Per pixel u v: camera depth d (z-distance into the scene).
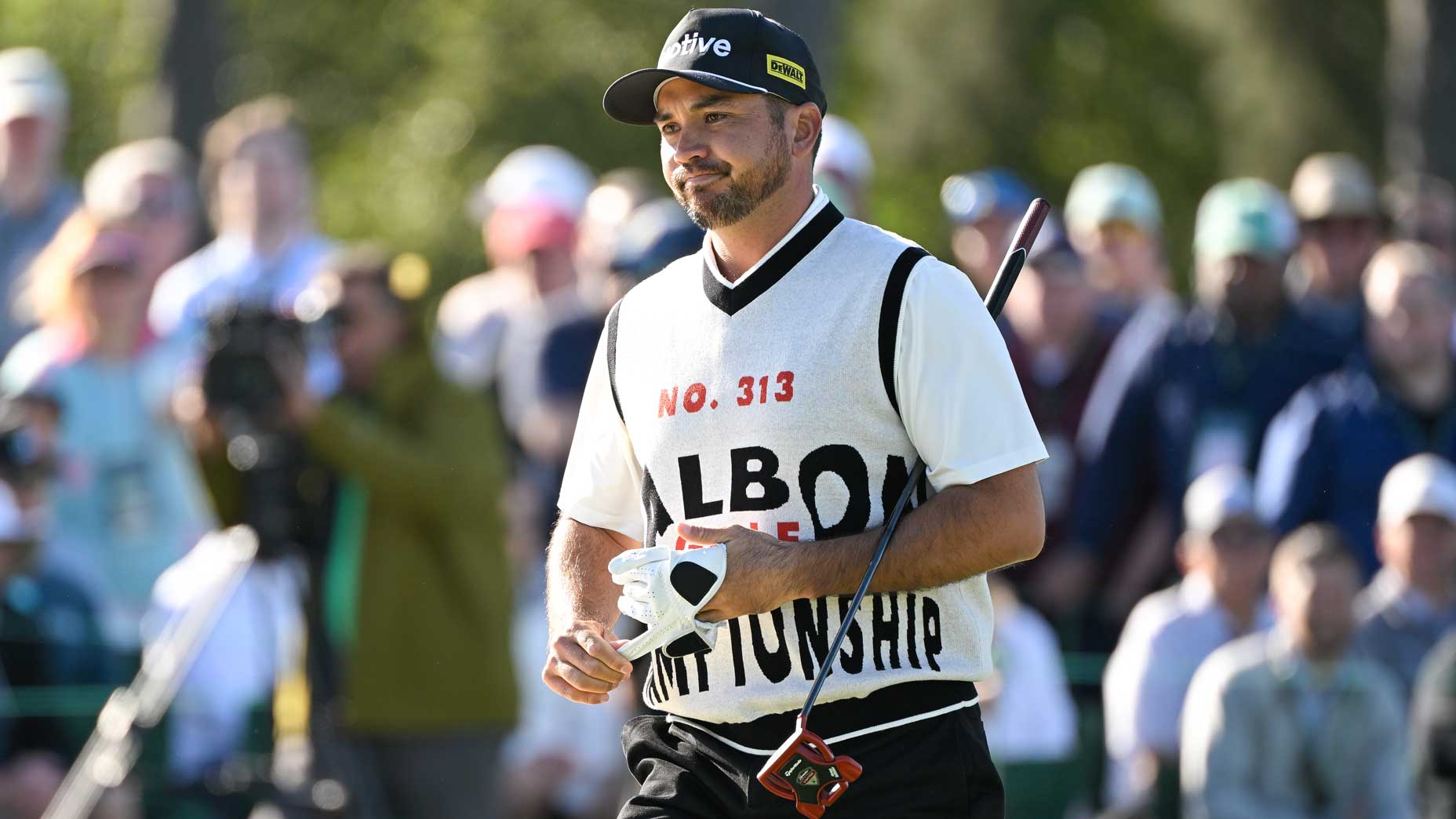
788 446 11.70
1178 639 22.38
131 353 22.78
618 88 12.00
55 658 20.88
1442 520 22.03
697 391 11.95
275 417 20.19
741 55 11.76
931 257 11.82
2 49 66.12
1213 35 67.88
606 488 12.75
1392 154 42.28
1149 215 28.28
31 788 20.44
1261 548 22.47
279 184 25.31
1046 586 23.66
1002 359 11.69
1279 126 64.69
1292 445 23.78
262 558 20.39
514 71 70.56
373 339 20.89
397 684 20.42
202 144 37.16
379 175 70.06
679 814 12.15
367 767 20.39
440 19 72.19
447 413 21.00
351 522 20.62
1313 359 24.20
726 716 11.98
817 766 11.31
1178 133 72.31
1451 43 39.72
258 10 71.75
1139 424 23.94
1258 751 21.47
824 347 11.70
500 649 20.91
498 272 27.53
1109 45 73.31
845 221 12.02
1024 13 72.00
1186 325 24.39
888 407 11.69
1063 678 22.83
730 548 11.44
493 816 20.89
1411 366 23.80
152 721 20.17
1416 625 22.14
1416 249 24.81
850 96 71.25
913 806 11.73
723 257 12.14
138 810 20.16
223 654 20.50
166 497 22.66
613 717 23.30
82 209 25.50
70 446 22.02
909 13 71.56
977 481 11.54
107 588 21.95
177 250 25.41
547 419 24.11
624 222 25.80
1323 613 21.34
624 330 12.50
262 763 20.53
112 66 66.06
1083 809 22.31
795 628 11.78
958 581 11.60
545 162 27.66
